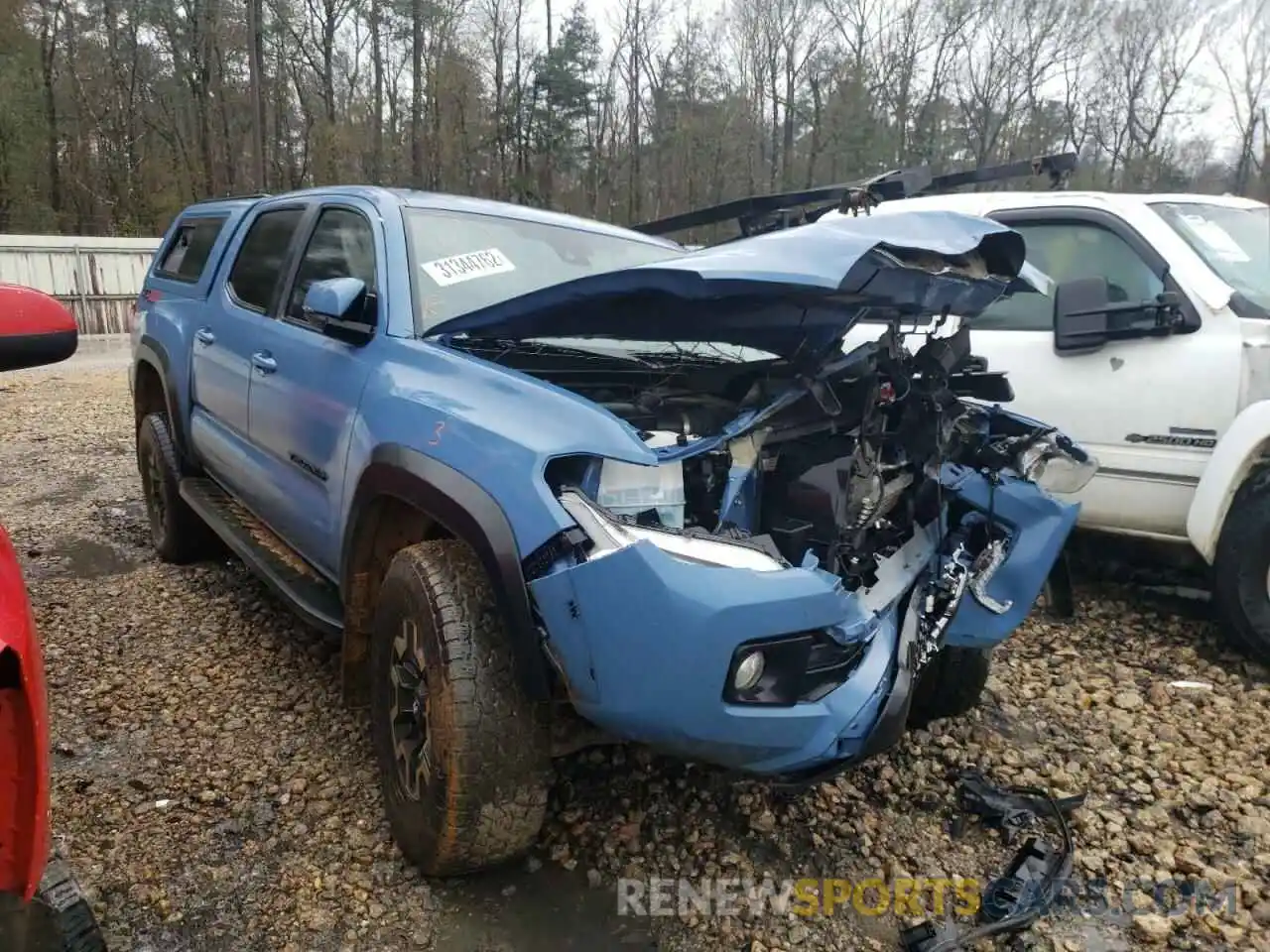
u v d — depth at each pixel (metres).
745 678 2.17
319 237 3.74
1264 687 4.04
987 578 3.09
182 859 2.65
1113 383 4.51
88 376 14.45
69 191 39.16
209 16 37.34
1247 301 4.38
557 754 2.54
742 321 2.62
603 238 3.89
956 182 4.98
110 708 3.50
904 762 3.36
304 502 3.33
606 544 2.12
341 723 3.43
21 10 36.59
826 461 2.53
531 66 38.88
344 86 39.22
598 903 2.56
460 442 2.44
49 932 1.75
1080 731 3.66
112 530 5.85
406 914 2.47
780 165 40.44
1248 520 4.07
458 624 2.36
